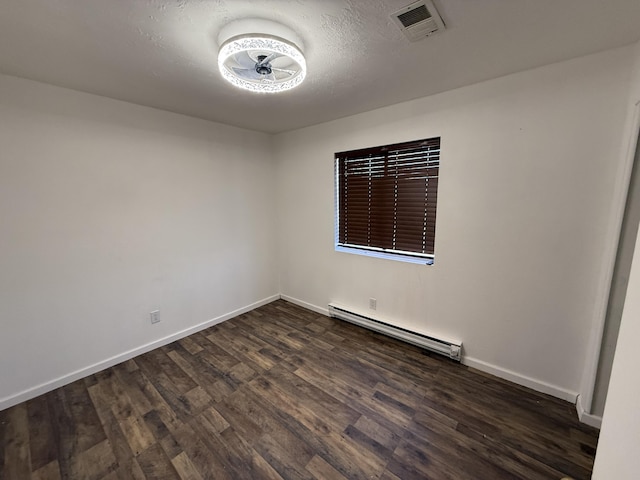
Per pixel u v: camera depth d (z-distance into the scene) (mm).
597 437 1561
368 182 2746
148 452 1505
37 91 1819
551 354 1861
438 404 1825
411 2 1105
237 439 1583
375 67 1668
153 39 1347
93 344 2186
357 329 2887
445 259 2244
